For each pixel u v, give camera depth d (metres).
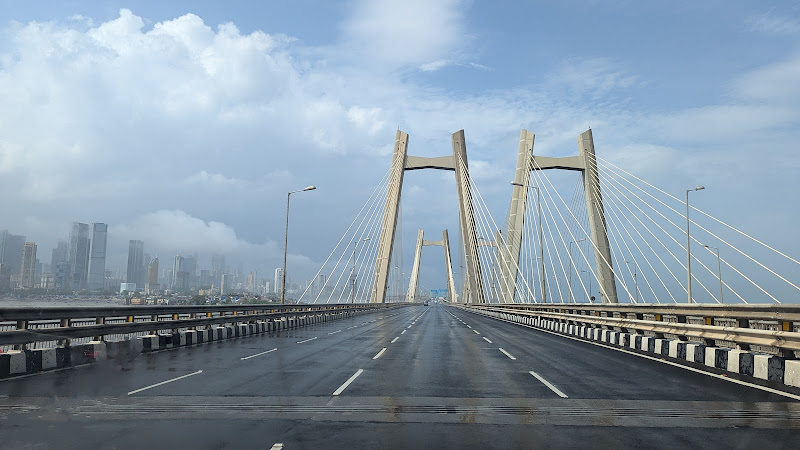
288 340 22.23
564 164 68.12
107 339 16.33
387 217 82.44
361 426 7.37
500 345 20.20
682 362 14.62
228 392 9.81
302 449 6.25
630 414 8.16
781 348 11.00
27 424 7.35
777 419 7.84
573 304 27.41
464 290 102.75
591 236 63.53
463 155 80.69
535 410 8.43
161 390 9.97
